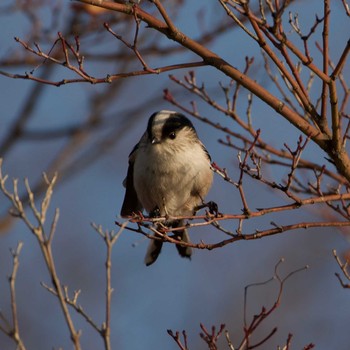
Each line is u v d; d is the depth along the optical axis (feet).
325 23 29.07
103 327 23.86
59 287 23.22
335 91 29.35
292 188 37.70
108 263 24.14
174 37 29.45
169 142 39.04
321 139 30.35
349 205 31.37
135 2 29.09
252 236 29.09
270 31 28.30
